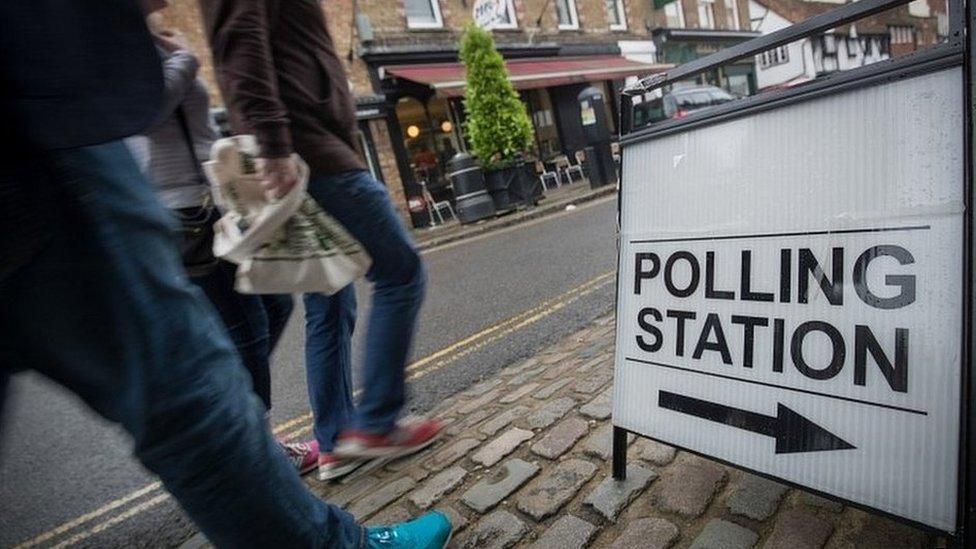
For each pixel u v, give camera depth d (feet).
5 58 2.10
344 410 6.16
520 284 15.15
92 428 10.82
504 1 36.52
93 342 2.48
